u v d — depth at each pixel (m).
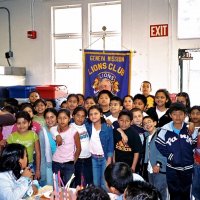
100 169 2.85
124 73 4.36
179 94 3.56
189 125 2.51
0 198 1.75
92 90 4.45
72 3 4.94
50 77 5.21
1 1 5.42
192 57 4.22
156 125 3.12
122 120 2.76
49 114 2.90
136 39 4.57
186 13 4.25
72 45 5.12
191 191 2.50
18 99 4.55
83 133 2.89
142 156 2.79
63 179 2.79
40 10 5.18
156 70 4.48
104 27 4.75
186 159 2.46
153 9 4.44
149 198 1.17
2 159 1.80
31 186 1.90
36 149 2.80
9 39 5.41
